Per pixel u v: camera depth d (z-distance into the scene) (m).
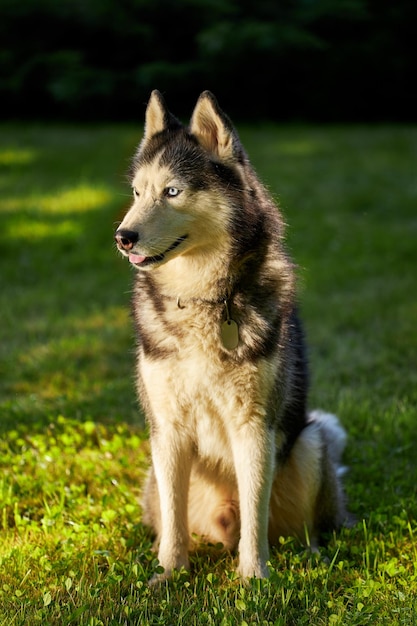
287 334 4.61
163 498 4.59
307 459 4.94
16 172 17.41
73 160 18.56
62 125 24.70
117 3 25.95
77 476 5.68
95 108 25.91
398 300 10.55
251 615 3.98
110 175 17.12
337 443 5.89
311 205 15.52
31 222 13.86
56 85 24.91
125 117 26.09
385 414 6.81
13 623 3.88
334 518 5.12
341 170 18.19
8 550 4.69
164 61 26.22
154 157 4.43
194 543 4.99
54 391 7.62
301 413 5.01
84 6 25.52
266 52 25.62
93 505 5.32
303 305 10.37
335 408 7.10
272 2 27.03
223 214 4.36
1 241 12.95
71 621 3.94
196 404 4.48
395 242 13.23
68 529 4.94
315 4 26.92
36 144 20.48
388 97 27.20
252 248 4.44
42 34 26.16
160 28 26.61
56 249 12.77
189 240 4.37
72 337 9.11
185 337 4.38
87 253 12.65
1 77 25.80
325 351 8.83
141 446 6.23
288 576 4.30
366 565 4.57
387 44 26.69
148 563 4.69
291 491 4.96
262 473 4.47
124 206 5.08
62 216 14.29
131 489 5.58
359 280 11.56
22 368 8.14
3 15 25.50
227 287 4.41
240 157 4.51
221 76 26.14
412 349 8.74
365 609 4.01
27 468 5.78
